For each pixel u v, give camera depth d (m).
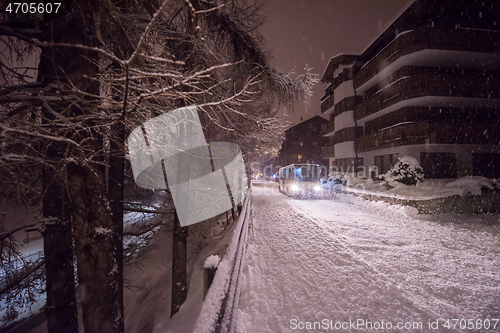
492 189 10.01
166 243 9.50
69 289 3.40
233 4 4.30
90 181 2.73
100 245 2.78
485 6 16.11
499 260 4.74
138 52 1.51
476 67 17.05
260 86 5.36
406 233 6.95
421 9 16.20
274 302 3.20
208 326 1.76
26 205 2.47
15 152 1.79
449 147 16.17
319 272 4.17
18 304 4.10
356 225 8.11
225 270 2.66
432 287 3.62
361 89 22.44
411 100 15.70
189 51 4.15
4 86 2.31
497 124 15.28
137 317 5.32
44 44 1.33
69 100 2.09
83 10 2.52
